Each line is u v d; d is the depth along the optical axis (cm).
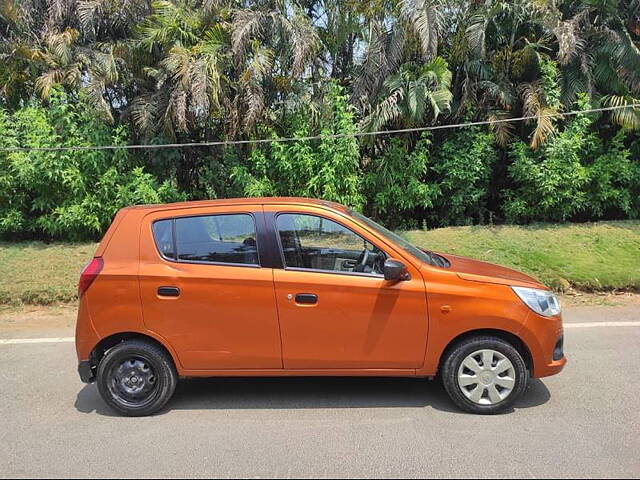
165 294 420
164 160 1001
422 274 417
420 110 954
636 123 992
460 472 335
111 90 1025
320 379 502
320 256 425
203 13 960
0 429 409
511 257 901
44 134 922
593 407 428
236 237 428
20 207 995
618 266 857
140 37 973
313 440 380
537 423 400
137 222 437
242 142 955
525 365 420
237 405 445
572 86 1019
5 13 983
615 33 997
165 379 428
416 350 417
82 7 946
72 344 618
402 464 346
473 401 416
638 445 366
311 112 974
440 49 1051
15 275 838
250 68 911
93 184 966
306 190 995
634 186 1062
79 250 947
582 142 997
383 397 455
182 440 385
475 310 410
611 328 639
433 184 1036
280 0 980
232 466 348
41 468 349
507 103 998
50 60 945
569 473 331
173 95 910
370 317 414
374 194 1056
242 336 420
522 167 997
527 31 1056
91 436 395
